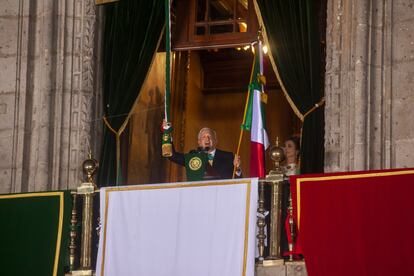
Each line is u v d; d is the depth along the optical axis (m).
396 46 13.25
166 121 13.85
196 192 12.41
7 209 13.33
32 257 13.05
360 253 11.52
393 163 12.95
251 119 13.62
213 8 15.73
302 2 13.87
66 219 13.09
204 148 13.80
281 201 12.32
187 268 12.19
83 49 14.75
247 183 12.23
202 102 19.30
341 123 13.30
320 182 11.90
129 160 15.32
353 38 13.39
